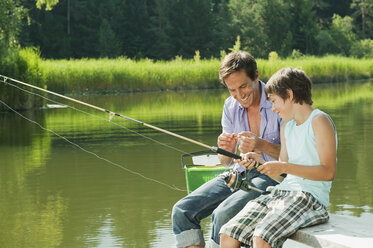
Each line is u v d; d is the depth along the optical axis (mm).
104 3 57312
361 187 6430
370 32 66688
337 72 34656
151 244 4711
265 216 3361
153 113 15109
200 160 5578
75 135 11273
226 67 3908
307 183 3420
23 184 7047
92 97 22625
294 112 3516
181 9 58625
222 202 3779
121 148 9500
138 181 7023
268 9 60750
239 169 4105
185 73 28781
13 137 11195
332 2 70562
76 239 4891
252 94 3967
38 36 53406
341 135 10391
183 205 3900
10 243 4836
